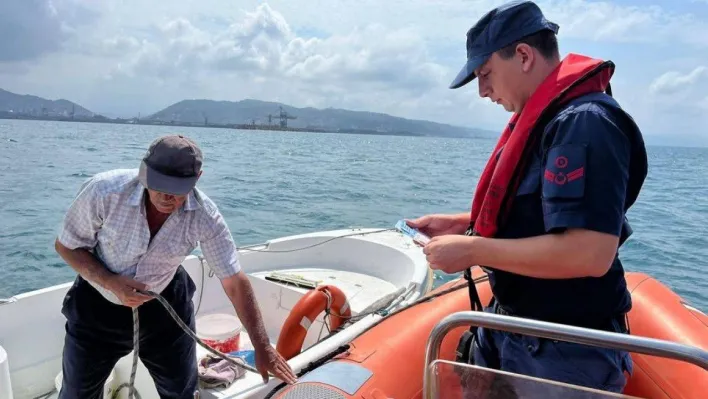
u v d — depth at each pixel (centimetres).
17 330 296
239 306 231
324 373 220
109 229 208
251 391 250
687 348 123
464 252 148
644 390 233
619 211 133
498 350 186
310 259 468
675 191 1852
